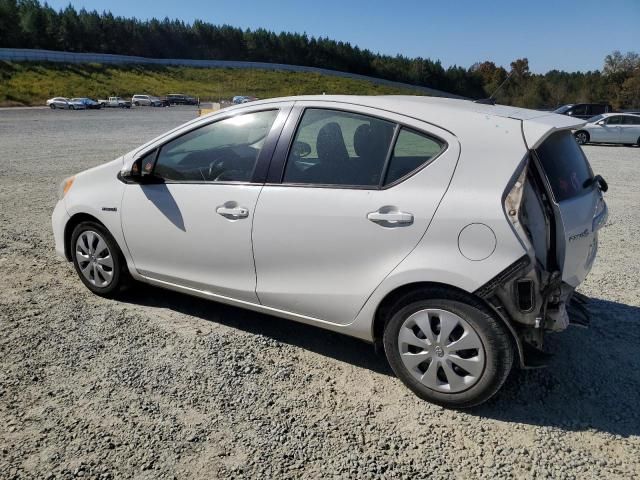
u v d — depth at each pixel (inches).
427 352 117.5
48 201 331.3
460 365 113.8
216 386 124.8
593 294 184.7
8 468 97.0
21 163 520.1
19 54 3046.3
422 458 102.4
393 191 118.2
